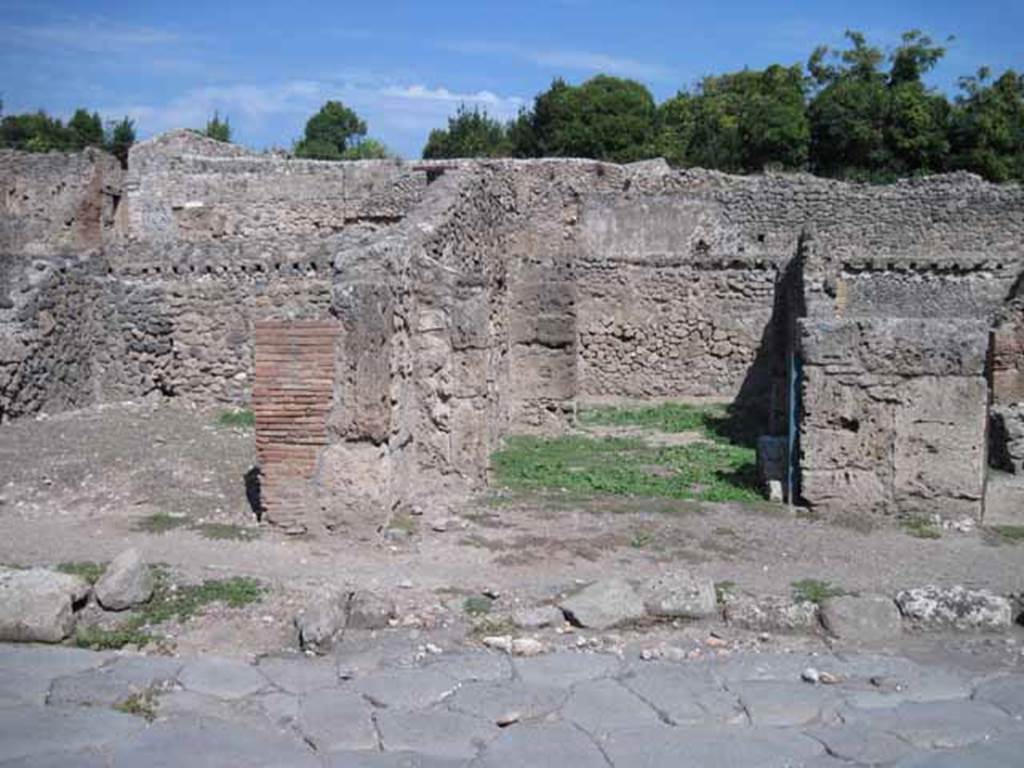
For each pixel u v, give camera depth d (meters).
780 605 7.10
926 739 5.37
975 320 10.03
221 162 30.38
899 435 10.05
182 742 5.17
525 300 16.14
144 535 8.72
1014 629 7.09
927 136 39.91
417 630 6.79
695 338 22.30
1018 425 11.26
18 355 13.89
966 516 9.98
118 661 6.13
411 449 10.10
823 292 16.52
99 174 30.78
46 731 5.21
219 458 11.51
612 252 26.97
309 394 8.83
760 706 5.71
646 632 6.90
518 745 5.24
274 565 8.02
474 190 13.80
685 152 44.00
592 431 16.70
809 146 42.22
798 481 10.39
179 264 16.02
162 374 16.06
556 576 7.96
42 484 10.26
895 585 7.96
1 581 6.66
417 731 5.35
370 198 28.62
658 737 5.34
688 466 12.98
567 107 45.69
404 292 9.74
